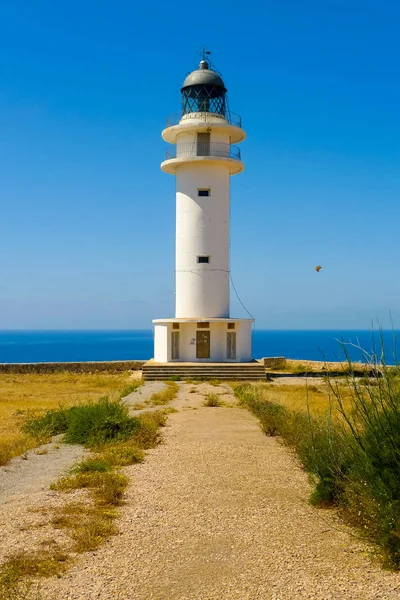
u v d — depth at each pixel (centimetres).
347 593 643
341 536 831
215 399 2441
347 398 2434
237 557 757
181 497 1041
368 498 820
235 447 1491
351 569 711
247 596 644
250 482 1143
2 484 1173
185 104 4159
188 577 697
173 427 1839
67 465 1341
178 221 4078
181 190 4062
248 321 3991
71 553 772
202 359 3947
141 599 641
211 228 4006
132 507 985
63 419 1883
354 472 888
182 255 4028
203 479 1169
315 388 2995
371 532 788
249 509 968
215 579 690
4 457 1399
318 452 1052
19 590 655
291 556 757
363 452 857
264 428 1714
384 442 823
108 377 4069
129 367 4538
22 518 914
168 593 655
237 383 3400
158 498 1037
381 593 640
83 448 1566
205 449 1470
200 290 3981
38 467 1330
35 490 1109
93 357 13812
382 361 906
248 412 2191
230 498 1034
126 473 1230
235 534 845
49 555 758
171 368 3644
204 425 1877
